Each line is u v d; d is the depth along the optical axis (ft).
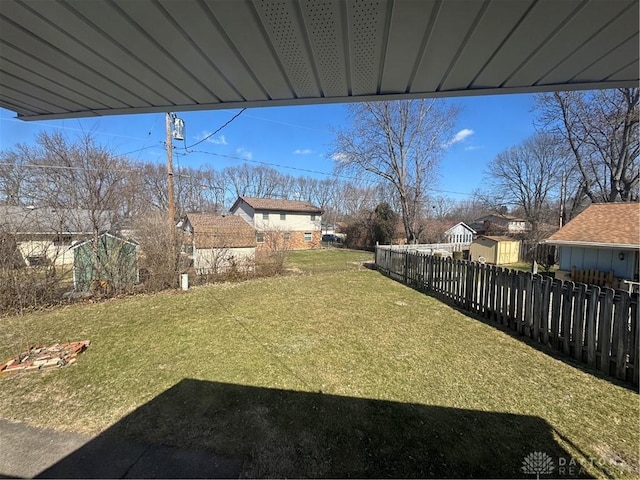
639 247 24.35
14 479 6.33
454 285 21.17
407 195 61.11
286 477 6.40
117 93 6.11
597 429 7.80
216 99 6.44
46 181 25.76
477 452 7.04
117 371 11.19
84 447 7.29
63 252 23.16
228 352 12.76
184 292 25.38
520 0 3.44
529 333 14.29
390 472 6.51
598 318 11.16
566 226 32.12
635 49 4.35
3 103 6.59
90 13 3.77
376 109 56.24
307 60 4.90
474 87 5.74
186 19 3.91
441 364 11.54
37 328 16.26
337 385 10.05
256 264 33.71
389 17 3.84
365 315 18.08
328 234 103.96
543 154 73.10
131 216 31.73
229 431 7.84
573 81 5.43
